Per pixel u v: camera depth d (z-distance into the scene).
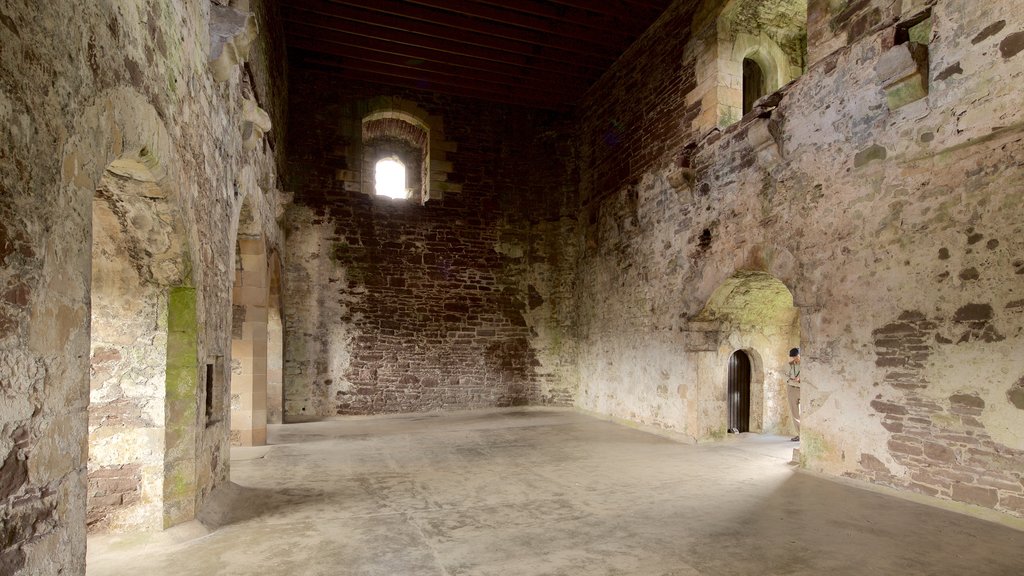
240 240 5.79
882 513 3.57
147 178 2.51
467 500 3.90
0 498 1.36
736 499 3.92
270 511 3.62
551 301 9.53
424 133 10.06
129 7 2.17
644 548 3.00
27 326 1.47
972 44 3.60
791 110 5.07
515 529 3.29
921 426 3.86
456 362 9.02
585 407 9.03
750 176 5.55
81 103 1.76
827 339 4.62
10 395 1.40
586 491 4.14
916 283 3.92
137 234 2.83
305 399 8.30
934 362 3.79
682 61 6.74
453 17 7.31
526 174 9.57
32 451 1.49
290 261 8.34
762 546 3.03
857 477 4.33
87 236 1.80
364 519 3.47
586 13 7.27
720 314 6.45
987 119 3.49
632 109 7.86
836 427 4.52
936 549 2.98
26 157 1.45
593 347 8.85
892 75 3.97
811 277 4.80
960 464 3.62
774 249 5.21
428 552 2.93
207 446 3.46
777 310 6.72
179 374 3.09
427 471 4.78
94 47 1.85
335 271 8.52
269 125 4.97
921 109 3.92
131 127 2.16
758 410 7.01
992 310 3.46
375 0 6.98
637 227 7.66
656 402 7.11
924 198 3.89
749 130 5.32
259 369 5.96
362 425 7.52
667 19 7.06
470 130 9.34
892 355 4.08
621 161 8.14
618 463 5.12
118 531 2.98
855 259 4.39
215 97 3.64
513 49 7.95
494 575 2.65
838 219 4.55
